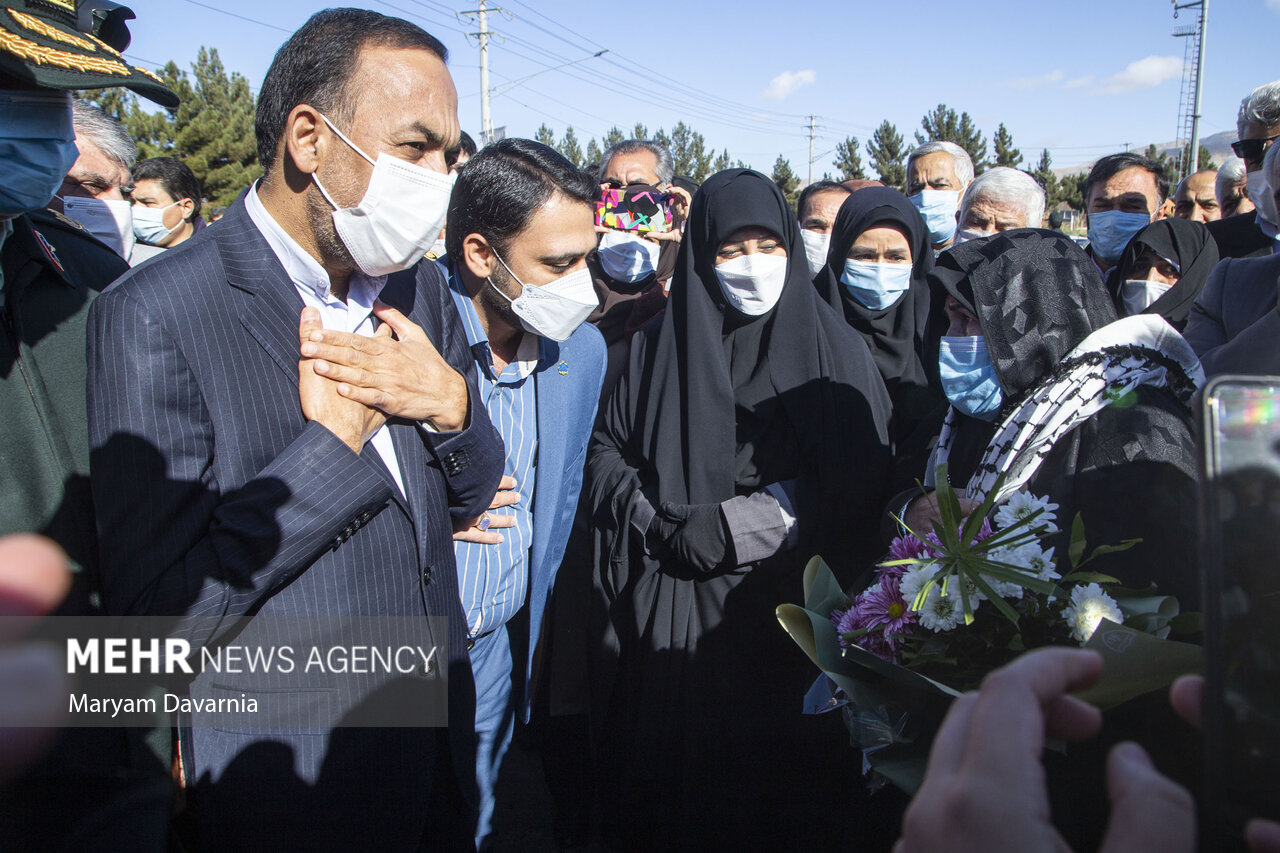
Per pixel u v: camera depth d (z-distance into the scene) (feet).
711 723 7.43
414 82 4.64
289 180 4.81
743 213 7.72
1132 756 2.01
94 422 4.26
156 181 15.43
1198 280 10.69
